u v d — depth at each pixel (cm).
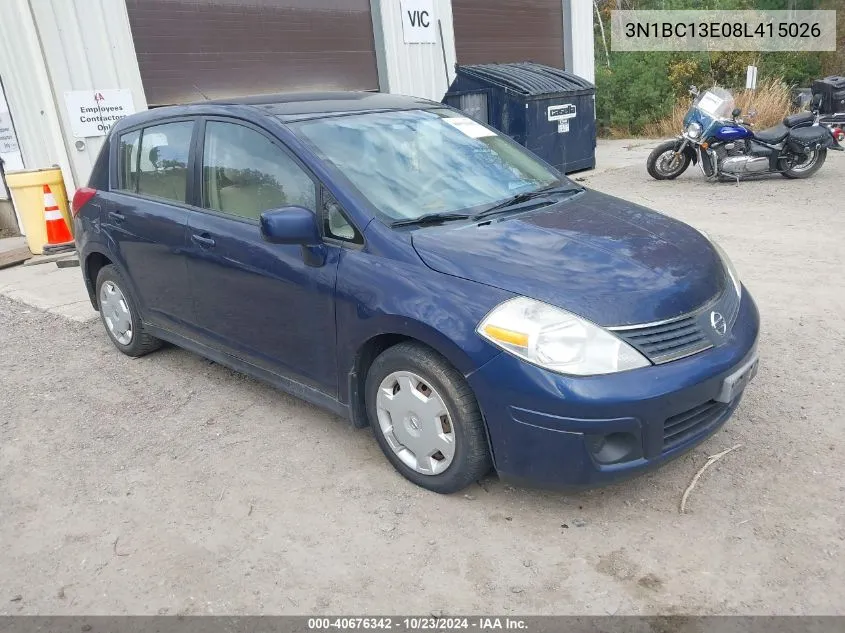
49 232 815
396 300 296
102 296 498
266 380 382
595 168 1280
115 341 500
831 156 1210
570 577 263
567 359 264
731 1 1933
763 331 475
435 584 263
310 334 340
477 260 295
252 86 949
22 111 825
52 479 347
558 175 416
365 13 1077
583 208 362
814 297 531
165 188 427
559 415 263
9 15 766
